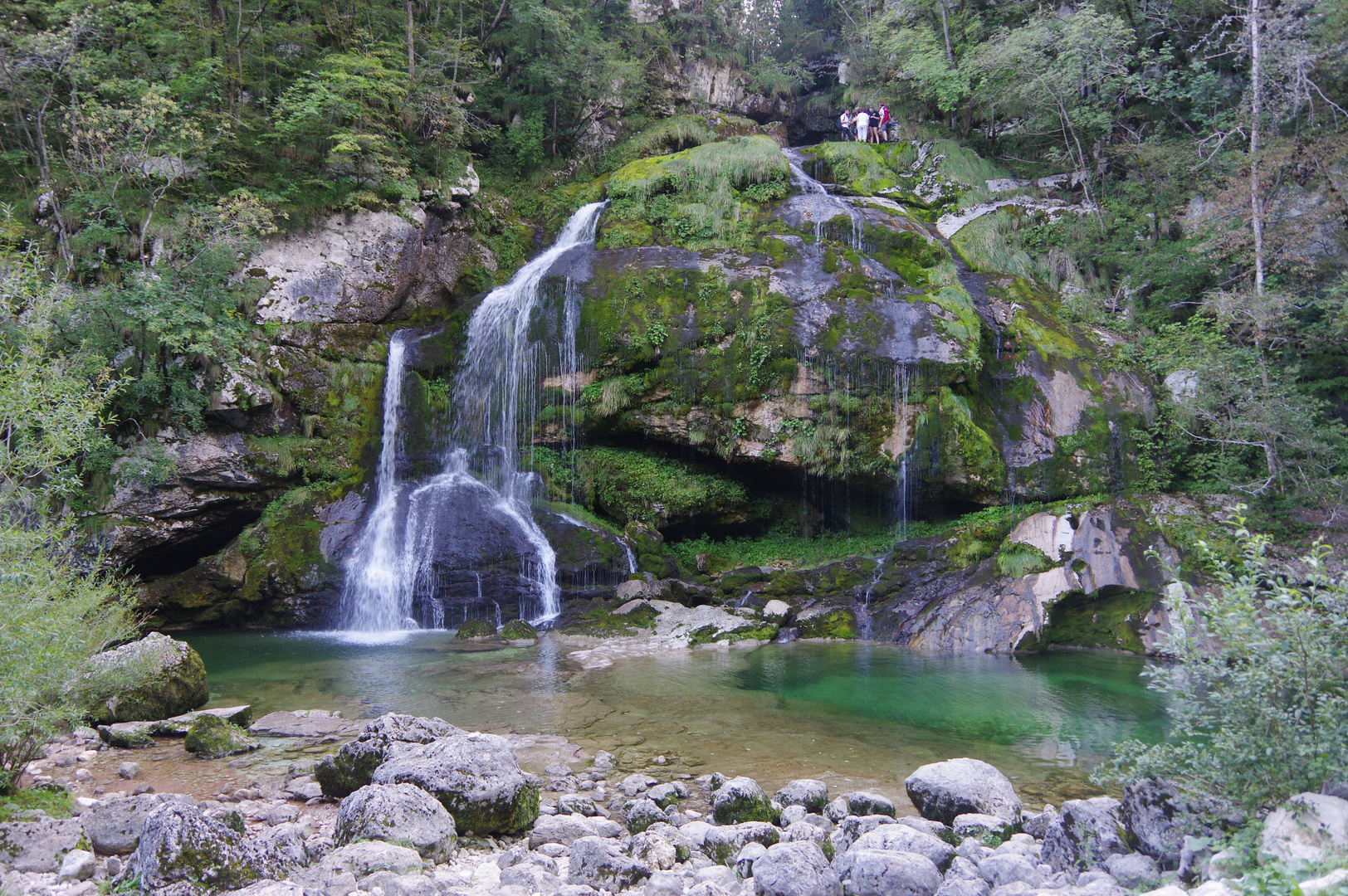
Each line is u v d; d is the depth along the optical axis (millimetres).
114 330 14953
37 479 14047
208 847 3928
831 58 35500
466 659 12414
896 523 17453
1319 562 4512
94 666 6152
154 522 15211
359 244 19375
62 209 16734
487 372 19094
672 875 4633
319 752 7402
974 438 16312
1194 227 18719
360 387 18156
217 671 11469
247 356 16719
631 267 18969
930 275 18750
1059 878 4395
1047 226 21688
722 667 11977
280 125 18672
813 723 9023
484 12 26234
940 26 27562
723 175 21312
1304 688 4145
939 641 13789
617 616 14836
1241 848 3850
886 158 24281
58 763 6770
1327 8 18016
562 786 6711
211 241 16438
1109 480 16531
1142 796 4516
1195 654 4516
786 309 17484
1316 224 16594
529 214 25000
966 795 5832
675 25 32188
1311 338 16781
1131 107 23781
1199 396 16359
